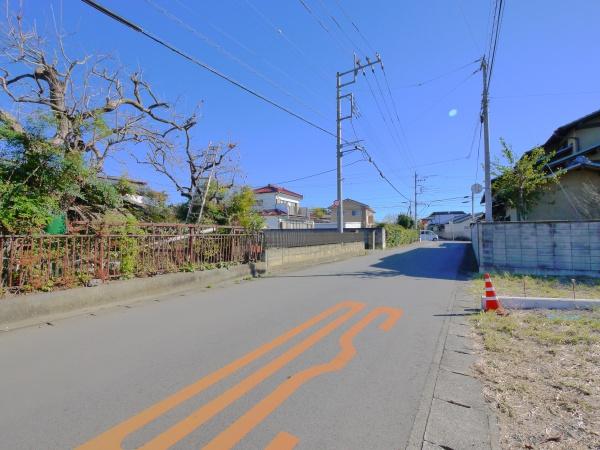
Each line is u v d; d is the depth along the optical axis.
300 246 14.19
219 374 3.62
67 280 6.16
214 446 2.47
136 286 7.18
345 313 6.11
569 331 4.76
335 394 3.20
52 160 6.89
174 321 5.62
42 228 6.29
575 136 16.59
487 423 2.75
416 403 3.04
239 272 10.15
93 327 5.29
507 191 14.82
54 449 2.45
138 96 10.77
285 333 4.98
